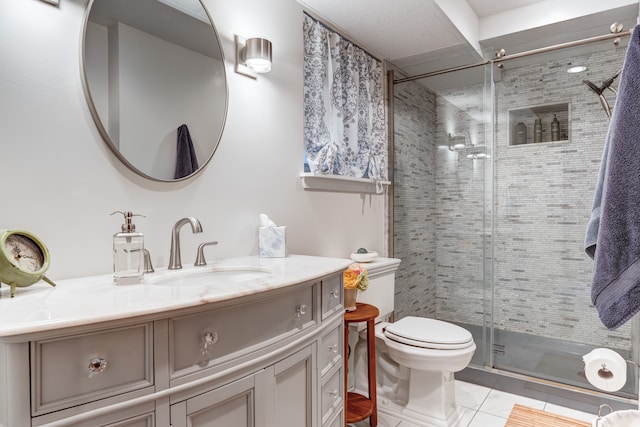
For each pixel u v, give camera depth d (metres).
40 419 0.64
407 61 2.86
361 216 2.48
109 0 1.15
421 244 2.85
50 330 0.63
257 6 1.68
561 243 2.44
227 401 0.92
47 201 1.03
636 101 0.96
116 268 0.99
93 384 0.70
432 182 2.81
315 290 1.23
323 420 1.28
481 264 2.65
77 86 1.08
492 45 2.81
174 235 1.24
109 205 1.16
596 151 2.32
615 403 2.09
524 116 2.52
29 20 0.99
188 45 1.37
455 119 2.71
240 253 1.59
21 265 0.87
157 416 0.78
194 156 1.38
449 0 2.20
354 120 2.36
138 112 1.21
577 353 2.40
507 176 2.59
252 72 1.64
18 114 0.97
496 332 2.64
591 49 2.29
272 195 1.76
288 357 1.09
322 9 2.04
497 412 2.01
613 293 0.97
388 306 2.27
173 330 0.81
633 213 0.95
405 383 2.05
